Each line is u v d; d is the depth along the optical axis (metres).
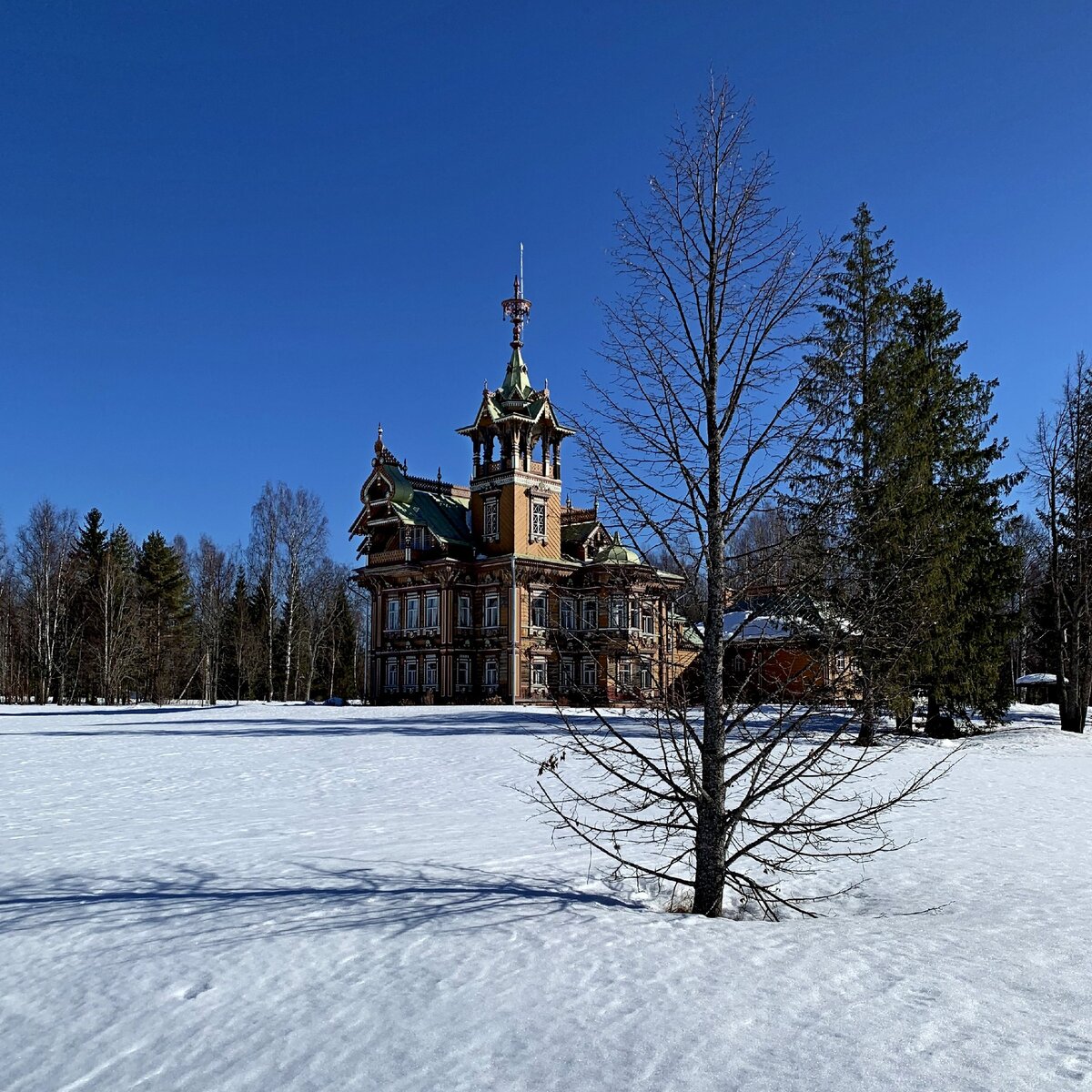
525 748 28.39
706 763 11.00
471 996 7.48
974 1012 7.07
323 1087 6.04
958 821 17.06
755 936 9.23
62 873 11.74
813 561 11.08
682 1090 5.83
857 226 31.98
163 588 89.81
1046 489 44.69
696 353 11.16
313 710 54.09
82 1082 6.25
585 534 63.88
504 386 63.22
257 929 9.30
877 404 16.64
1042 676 77.88
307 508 76.38
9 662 85.06
